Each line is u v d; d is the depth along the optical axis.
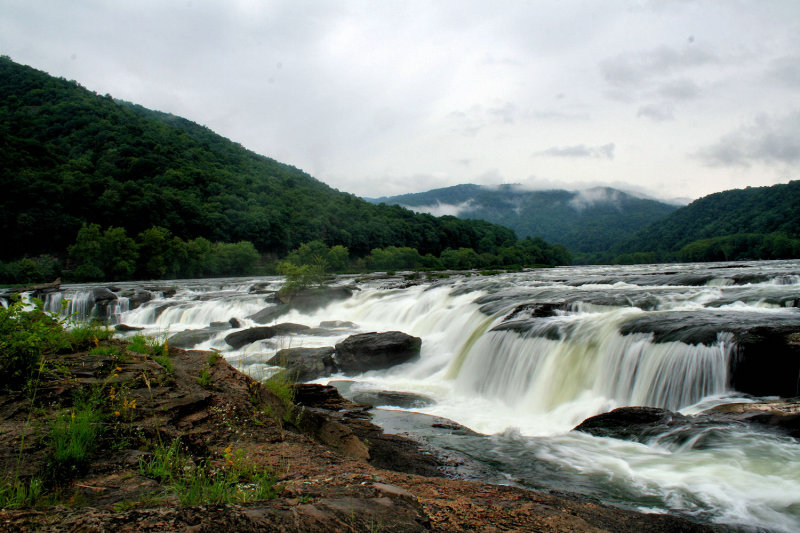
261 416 7.15
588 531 4.34
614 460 8.27
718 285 27.22
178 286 55.50
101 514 3.45
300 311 34.00
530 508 4.83
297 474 5.20
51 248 82.44
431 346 20.73
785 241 118.56
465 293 29.84
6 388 6.53
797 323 12.97
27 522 3.27
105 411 6.25
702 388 11.34
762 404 9.37
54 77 163.62
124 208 93.25
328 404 12.69
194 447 5.84
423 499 4.80
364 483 4.80
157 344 10.35
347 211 153.25
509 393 15.00
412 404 14.09
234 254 97.88
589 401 12.87
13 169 90.06
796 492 6.54
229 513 3.61
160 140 146.12
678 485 7.01
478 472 7.91
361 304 33.78
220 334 25.98
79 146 122.69
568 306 20.88
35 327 7.27
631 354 13.03
